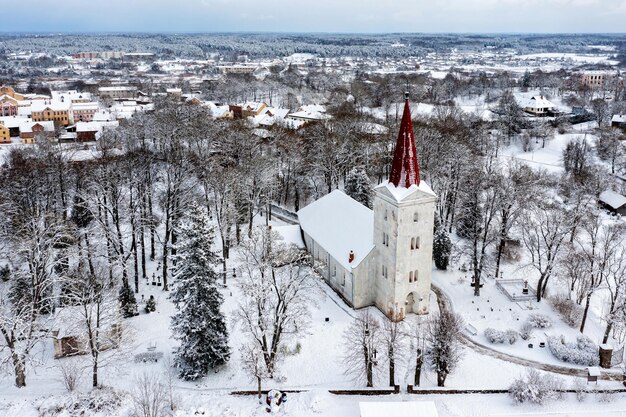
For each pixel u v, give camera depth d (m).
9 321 58.16
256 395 58.91
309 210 95.25
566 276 82.88
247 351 60.47
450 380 61.34
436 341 59.97
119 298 73.38
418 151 116.44
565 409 55.62
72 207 95.81
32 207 92.81
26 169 102.00
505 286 84.00
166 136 132.25
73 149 142.88
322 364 64.31
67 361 64.44
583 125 197.75
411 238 69.38
